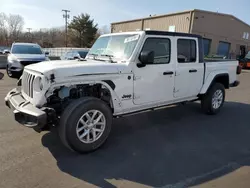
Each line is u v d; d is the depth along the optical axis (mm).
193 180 2699
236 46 28578
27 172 2760
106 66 3426
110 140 3818
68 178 2674
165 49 4188
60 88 3119
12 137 3734
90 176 2730
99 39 4617
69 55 15945
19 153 3221
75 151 3195
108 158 3186
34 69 3227
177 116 5344
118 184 2592
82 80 3182
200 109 6016
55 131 3986
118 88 3586
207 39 24281
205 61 5242
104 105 3355
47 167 2893
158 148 3561
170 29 24281
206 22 23297
